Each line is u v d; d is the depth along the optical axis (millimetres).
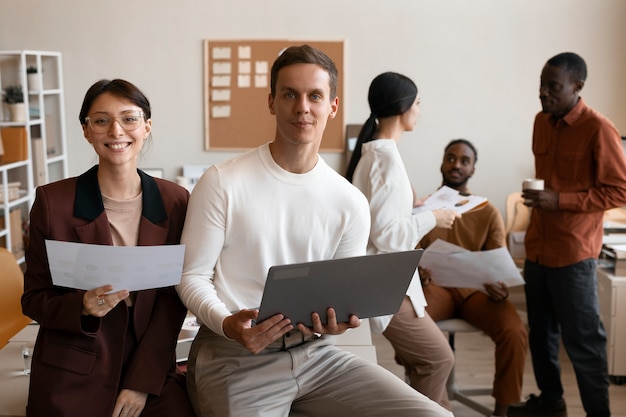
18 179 5590
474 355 4770
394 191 2910
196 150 5918
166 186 2109
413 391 1995
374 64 5785
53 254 1769
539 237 3596
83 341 1948
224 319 1857
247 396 1952
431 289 3799
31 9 5785
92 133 1963
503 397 3574
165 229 2051
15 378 2295
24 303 1995
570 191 3479
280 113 1914
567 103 3418
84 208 1979
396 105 2990
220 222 1949
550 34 5703
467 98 5793
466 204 3219
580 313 3488
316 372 2057
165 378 2041
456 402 4062
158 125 5895
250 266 1991
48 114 5875
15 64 5793
